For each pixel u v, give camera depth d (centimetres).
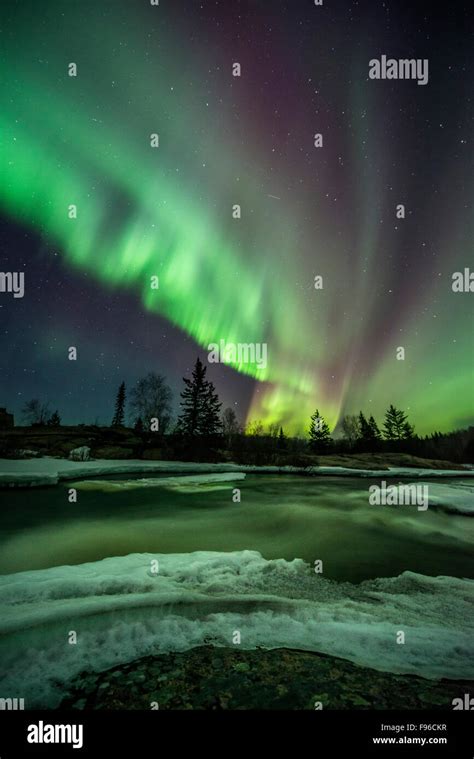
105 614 407
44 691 296
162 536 933
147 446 4106
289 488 2138
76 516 1135
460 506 1436
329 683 313
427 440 7894
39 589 484
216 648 367
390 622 446
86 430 4350
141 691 297
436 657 363
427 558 802
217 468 3077
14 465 2269
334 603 520
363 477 3347
